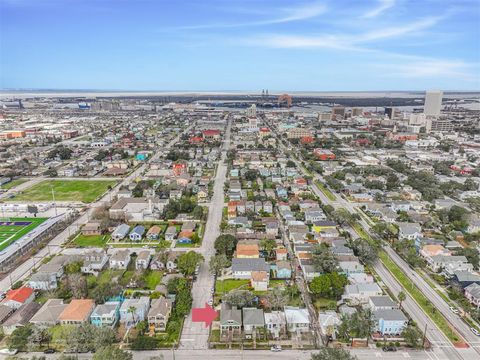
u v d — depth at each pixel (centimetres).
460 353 10856
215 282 14625
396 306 12600
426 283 14775
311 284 13525
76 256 16025
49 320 11806
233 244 17012
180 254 16200
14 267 15725
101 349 9969
